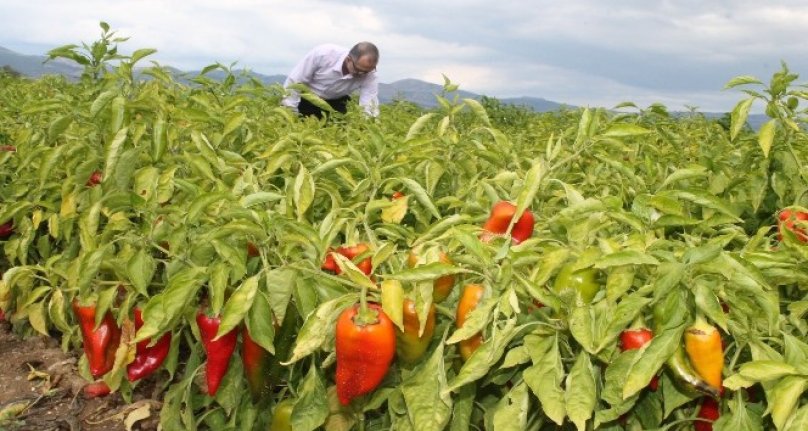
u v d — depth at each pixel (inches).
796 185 155.4
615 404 97.3
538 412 113.6
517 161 162.2
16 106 289.9
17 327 216.4
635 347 96.8
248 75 232.8
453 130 177.2
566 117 310.7
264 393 130.6
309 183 139.2
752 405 104.1
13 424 177.0
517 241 123.3
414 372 116.2
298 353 102.8
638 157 194.9
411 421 108.0
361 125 256.5
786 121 147.5
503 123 476.7
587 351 96.7
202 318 123.5
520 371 114.0
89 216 151.5
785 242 116.5
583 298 102.0
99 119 169.3
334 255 104.7
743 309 96.4
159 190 154.0
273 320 121.3
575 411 94.7
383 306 100.7
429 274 100.3
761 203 162.2
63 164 197.2
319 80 421.7
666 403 100.0
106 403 186.4
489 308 97.7
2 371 201.8
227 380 139.8
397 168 165.6
